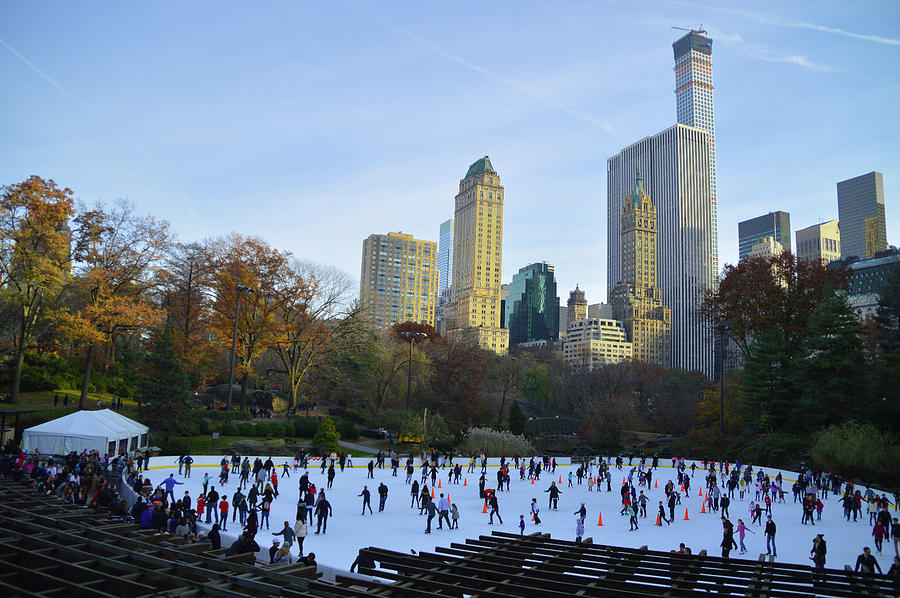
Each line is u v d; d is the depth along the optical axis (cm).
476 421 9294
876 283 19062
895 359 6669
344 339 8144
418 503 3612
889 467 5275
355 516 3331
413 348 9788
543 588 1505
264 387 8738
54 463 3544
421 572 1566
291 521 3100
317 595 1355
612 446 9662
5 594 1273
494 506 3266
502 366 12381
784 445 6650
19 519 2005
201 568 1534
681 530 3331
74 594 1362
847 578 1708
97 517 2233
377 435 7488
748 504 4406
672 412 11569
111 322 5747
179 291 7331
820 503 3762
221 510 2767
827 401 6488
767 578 1686
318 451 5856
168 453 5184
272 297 7225
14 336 6334
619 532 3238
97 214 5803
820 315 6862
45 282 5412
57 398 5850
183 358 6538
